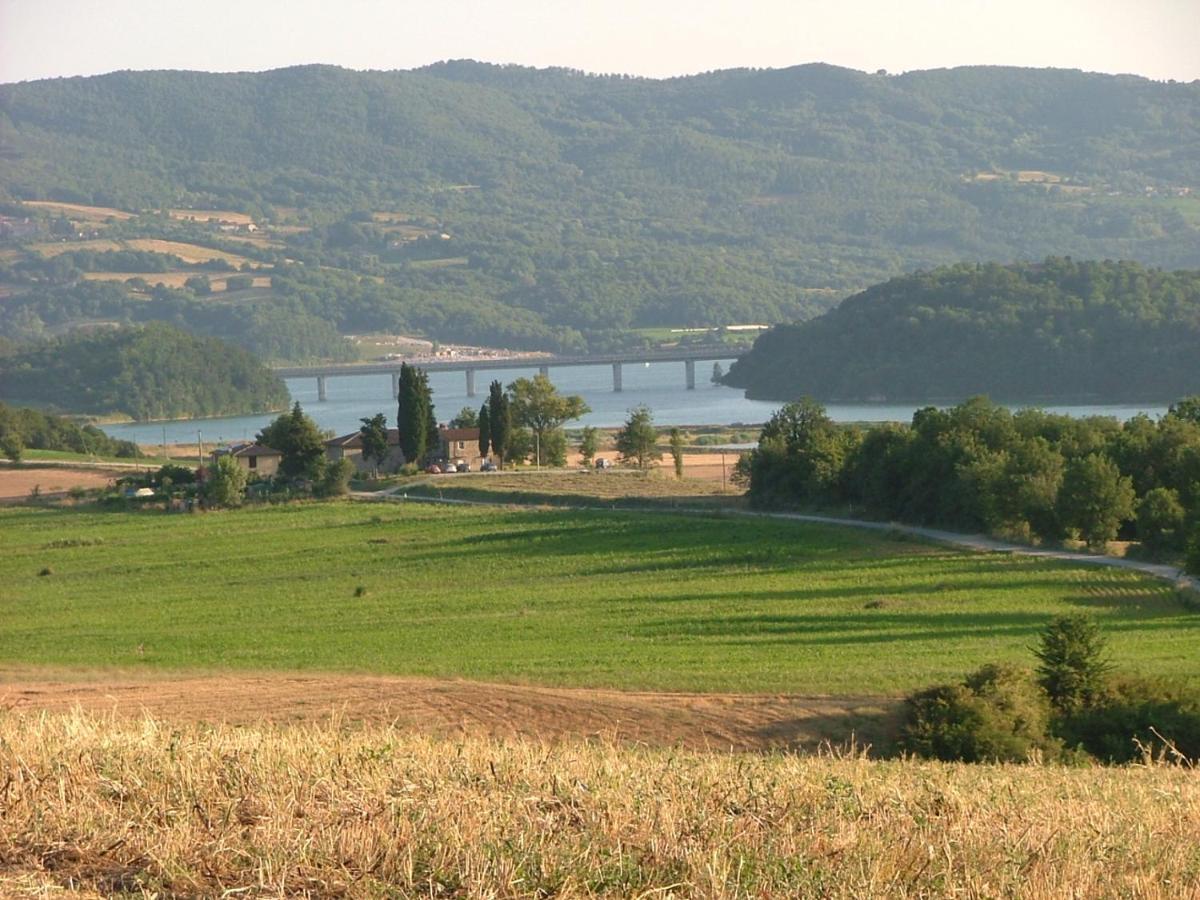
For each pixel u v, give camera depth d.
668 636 90.50
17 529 169.25
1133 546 127.06
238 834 21.55
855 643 85.19
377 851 21.05
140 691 61.53
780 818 24.39
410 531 157.25
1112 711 54.09
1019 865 22.09
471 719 55.91
